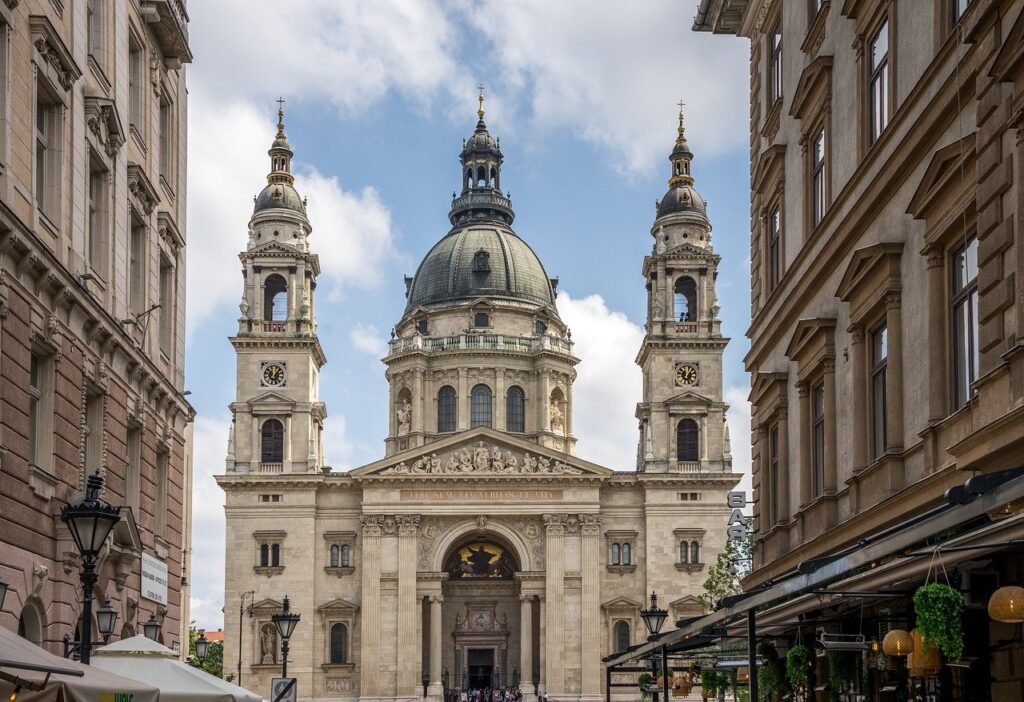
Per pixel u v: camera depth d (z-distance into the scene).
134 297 45.66
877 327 32.28
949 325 27.25
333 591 132.88
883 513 29.98
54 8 36.34
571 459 134.62
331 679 130.62
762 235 45.12
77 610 37.88
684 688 51.12
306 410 136.50
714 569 126.69
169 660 29.45
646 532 134.00
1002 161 23.20
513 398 151.88
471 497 133.88
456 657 140.00
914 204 28.12
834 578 17.83
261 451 136.12
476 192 169.12
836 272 35.38
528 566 133.88
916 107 28.42
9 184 32.41
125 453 42.28
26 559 33.50
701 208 145.00
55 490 35.81
